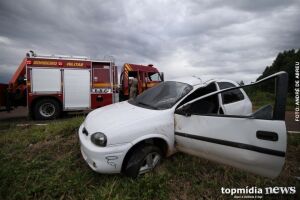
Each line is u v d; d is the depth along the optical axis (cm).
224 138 237
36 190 247
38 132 469
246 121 220
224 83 378
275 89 203
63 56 754
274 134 197
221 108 342
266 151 203
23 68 729
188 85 336
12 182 264
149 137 269
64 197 241
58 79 739
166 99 323
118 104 381
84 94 777
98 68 802
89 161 260
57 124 523
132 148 272
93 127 274
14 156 344
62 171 289
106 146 247
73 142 399
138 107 324
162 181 264
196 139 264
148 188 248
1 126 568
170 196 246
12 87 728
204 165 314
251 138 214
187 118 278
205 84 339
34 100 721
